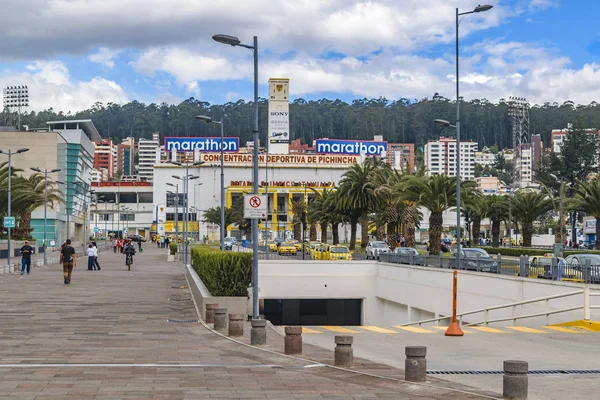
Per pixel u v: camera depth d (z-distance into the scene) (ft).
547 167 443.32
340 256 185.47
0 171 217.56
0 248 207.82
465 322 101.09
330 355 50.88
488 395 37.27
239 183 474.49
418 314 122.31
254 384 39.42
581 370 46.50
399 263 136.26
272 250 279.49
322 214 294.05
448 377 43.80
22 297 94.68
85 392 36.27
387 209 218.59
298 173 482.69
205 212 442.91
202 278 112.47
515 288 87.35
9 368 43.29
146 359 47.80
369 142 509.35
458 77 129.59
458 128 126.41
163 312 79.66
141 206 629.51
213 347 54.24
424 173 193.67
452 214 490.49
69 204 425.69
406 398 36.11
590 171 403.13
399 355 53.42
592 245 276.00
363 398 36.04
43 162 381.60
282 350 52.80
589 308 70.64
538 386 40.68
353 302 154.81
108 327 65.72
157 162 499.92
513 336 65.31
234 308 81.82
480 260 104.88
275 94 486.79
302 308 157.17
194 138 508.53
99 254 293.43
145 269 175.22
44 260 195.11
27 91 447.42
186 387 38.14
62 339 57.21
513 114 582.76
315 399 35.68
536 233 418.92
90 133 512.22
